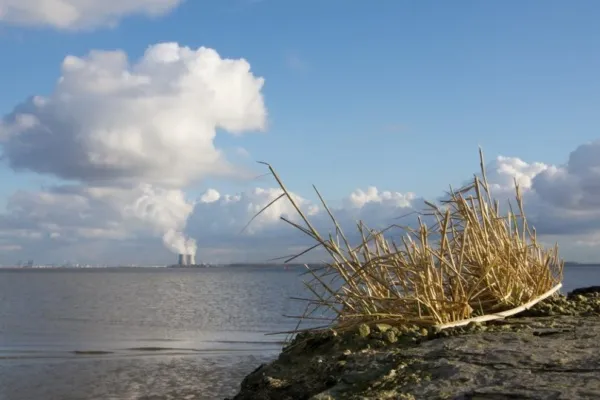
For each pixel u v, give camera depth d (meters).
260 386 4.48
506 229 6.14
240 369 14.71
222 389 12.41
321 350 4.84
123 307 42.56
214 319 31.31
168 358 16.67
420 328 4.88
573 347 3.91
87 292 72.88
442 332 4.73
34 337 22.62
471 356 3.84
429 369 3.70
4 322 29.77
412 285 5.49
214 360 16.23
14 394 12.09
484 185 6.16
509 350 3.88
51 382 13.27
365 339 4.75
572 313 5.62
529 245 6.36
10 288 88.06
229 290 77.00
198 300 52.31
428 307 5.05
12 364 15.70
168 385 12.84
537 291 6.04
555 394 2.97
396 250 5.41
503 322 5.18
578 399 2.87
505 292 5.70
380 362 4.04
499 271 5.74
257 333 23.89
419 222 5.41
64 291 76.44
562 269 6.46
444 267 5.70
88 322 29.88
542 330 4.62
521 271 5.98
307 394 4.12
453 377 3.47
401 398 3.29
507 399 3.03
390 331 4.74
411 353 4.07
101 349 18.86
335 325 5.31
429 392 3.30
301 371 4.53
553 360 3.58
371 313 5.17
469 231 5.86
